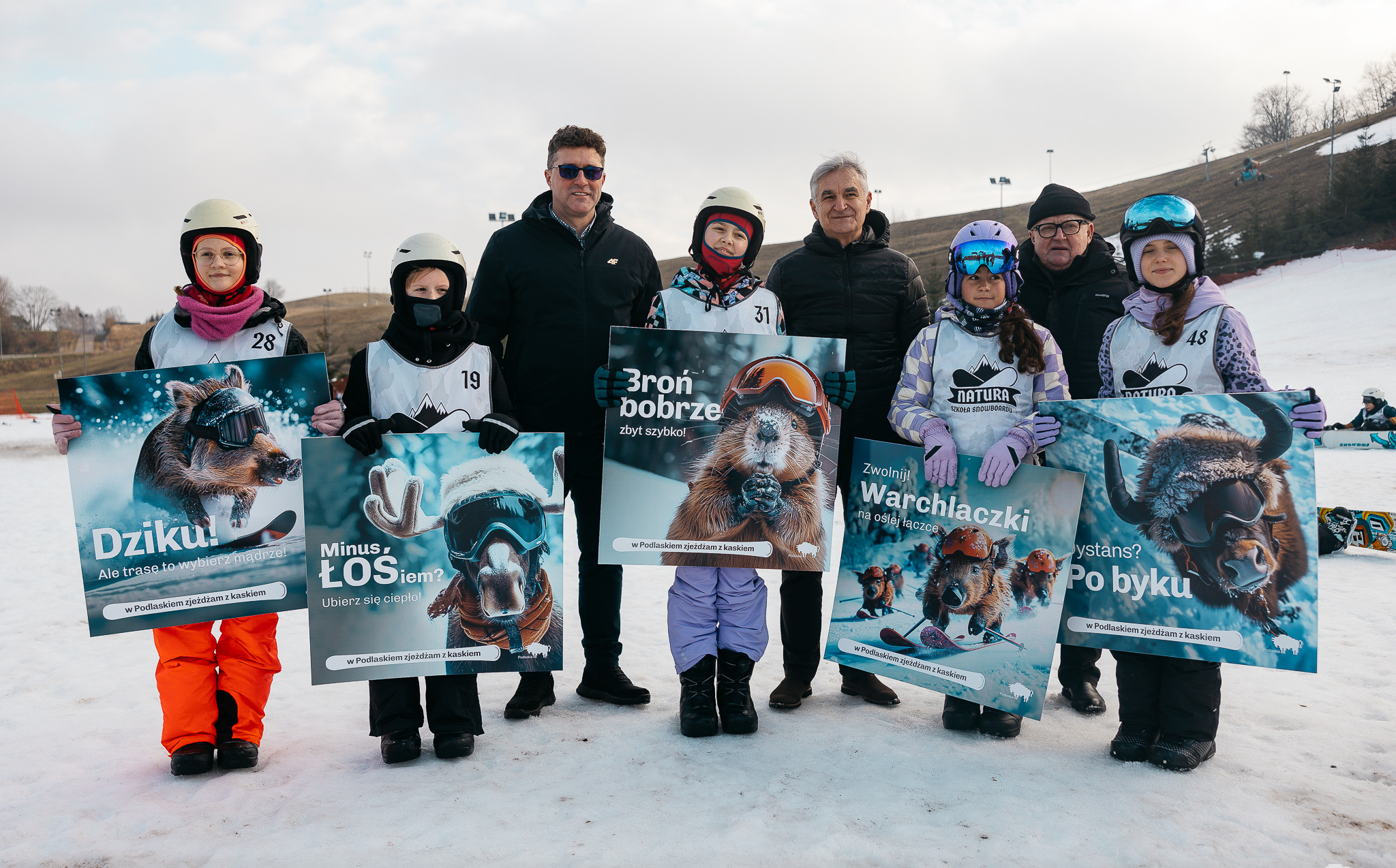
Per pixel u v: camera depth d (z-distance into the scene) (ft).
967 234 11.76
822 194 13.47
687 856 8.21
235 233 11.05
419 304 11.07
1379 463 45.24
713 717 11.52
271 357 10.96
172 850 8.51
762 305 12.62
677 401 11.91
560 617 11.11
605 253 13.83
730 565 11.78
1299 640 9.95
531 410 13.61
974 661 11.44
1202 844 8.41
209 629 10.84
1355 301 127.75
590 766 10.50
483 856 8.26
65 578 24.68
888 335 13.74
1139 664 10.81
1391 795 9.53
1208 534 10.42
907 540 11.94
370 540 10.77
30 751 11.41
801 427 11.93
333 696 13.84
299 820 9.10
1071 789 9.71
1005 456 11.18
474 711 11.12
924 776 10.11
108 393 10.50
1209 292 11.02
